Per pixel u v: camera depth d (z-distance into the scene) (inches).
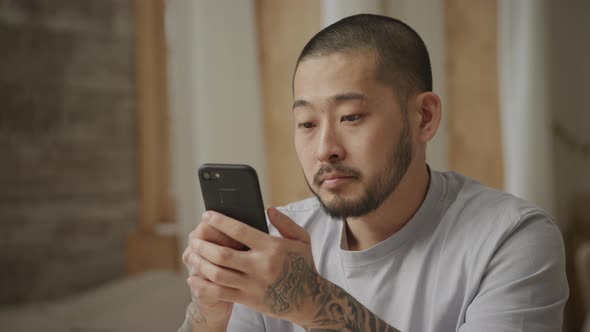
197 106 89.4
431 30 90.1
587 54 118.7
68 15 89.4
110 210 94.9
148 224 97.9
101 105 93.4
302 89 29.9
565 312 109.1
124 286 82.2
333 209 29.6
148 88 97.8
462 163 99.0
